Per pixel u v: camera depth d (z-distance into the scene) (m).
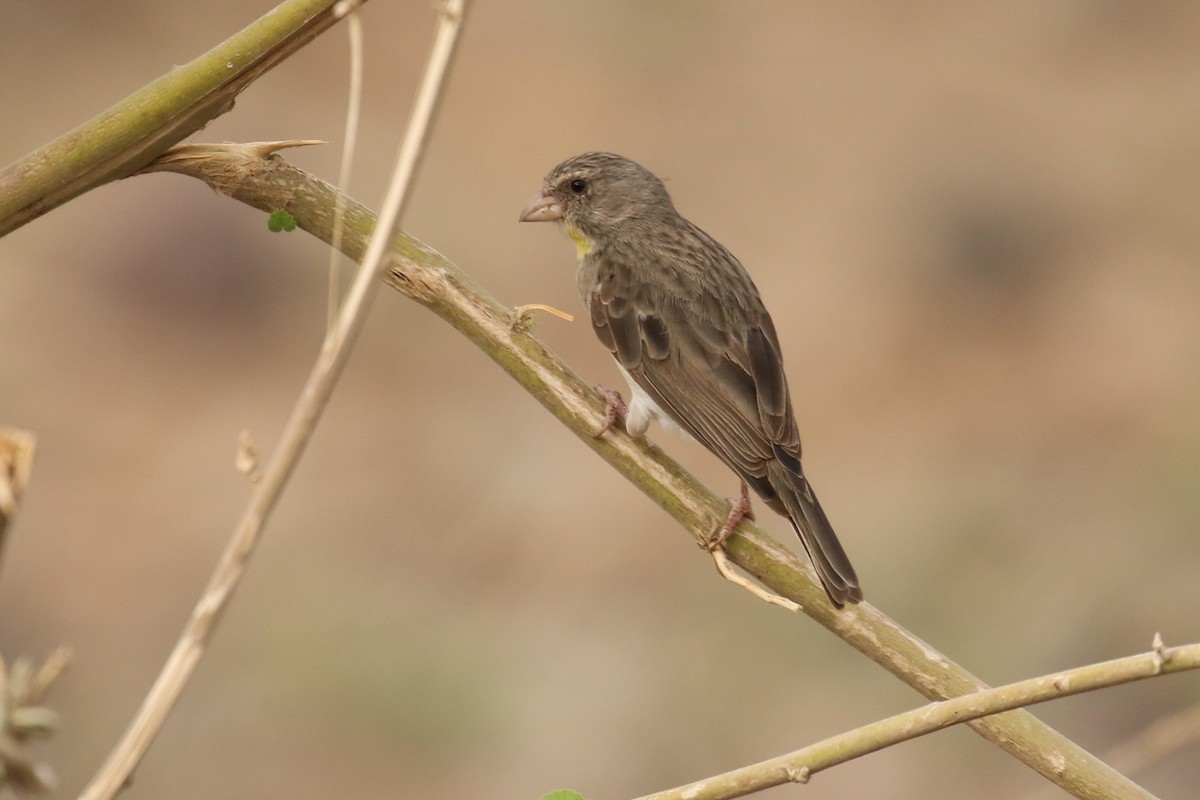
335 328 2.83
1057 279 20.95
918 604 14.56
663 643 14.20
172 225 18.80
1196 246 21.50
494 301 4.60
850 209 21.56
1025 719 4.07
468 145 21.47
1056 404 18.80
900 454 17.81
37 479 16.22
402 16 23.28
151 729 2.70
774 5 25.33
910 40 25.25
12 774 3.28
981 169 22.38
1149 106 24.14
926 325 20.00
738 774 3.53
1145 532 15.08
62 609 14.79
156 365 17.89
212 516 16.17
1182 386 18.80
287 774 12.80
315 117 21.14
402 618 14.45
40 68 21.08
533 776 12.91
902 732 3.53
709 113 22.92
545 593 15.27
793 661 13.59
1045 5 26.25
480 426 17.75
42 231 18.67
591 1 24.05
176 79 3.95
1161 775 11.55
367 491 16.62
